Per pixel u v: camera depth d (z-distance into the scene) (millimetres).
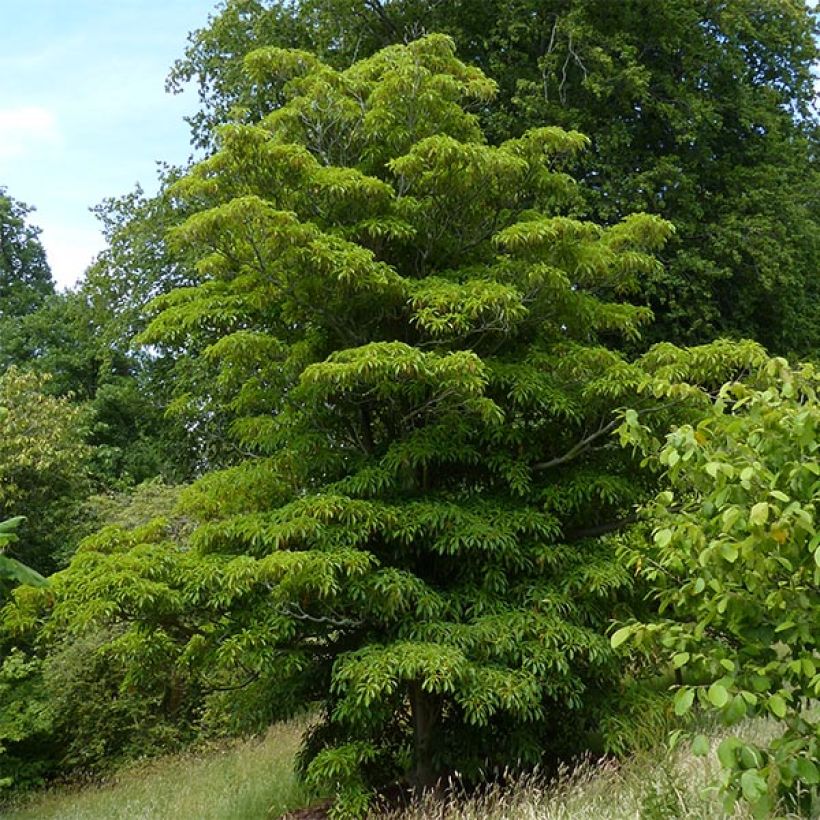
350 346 7859
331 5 15188
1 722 13438
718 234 14367
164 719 13383
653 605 7801
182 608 6988
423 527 7137
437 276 7793
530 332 8188
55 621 6977
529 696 6426
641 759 6195
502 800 6523
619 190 14094
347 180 7285
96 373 25281
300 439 7707
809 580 3553
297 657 7035
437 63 8422
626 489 7434
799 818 3949
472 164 7203
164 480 18484
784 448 3553
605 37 14305
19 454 15773
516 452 7852
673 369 7059
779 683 3668
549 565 7352
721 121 14789
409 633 6945
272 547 7137
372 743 7715
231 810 9102
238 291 7973
